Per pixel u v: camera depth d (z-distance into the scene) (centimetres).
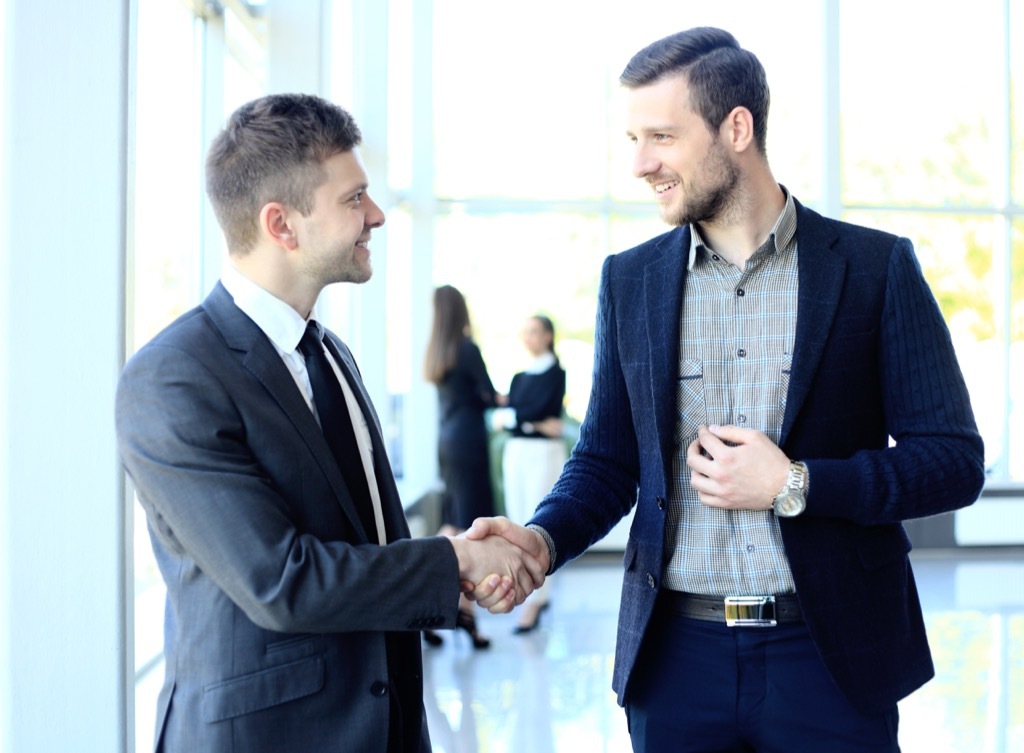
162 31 387
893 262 182
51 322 215
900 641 180
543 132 834
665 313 189
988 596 676
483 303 834
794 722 178
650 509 187
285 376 161
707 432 178
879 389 183
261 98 168
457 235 832
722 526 182
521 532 186
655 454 186
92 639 217
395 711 163
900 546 184
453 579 162
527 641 553
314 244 165
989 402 877
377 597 152
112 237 216
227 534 146
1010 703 443
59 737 218
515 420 611
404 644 171
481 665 504
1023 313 878
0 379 215
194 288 432
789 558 174
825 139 856
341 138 166
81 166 215
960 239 879
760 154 185
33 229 215
